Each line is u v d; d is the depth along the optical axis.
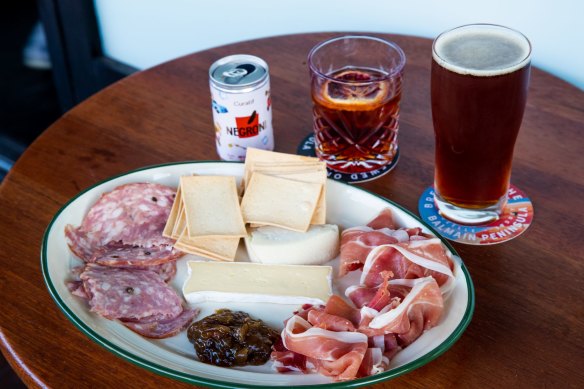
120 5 1.22
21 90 1.56
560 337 0.59
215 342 0.58
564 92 0.82
